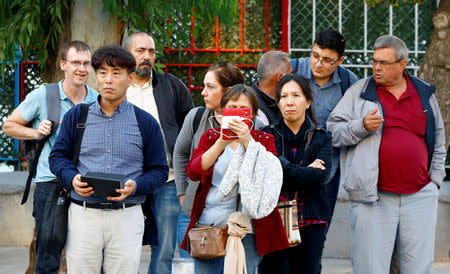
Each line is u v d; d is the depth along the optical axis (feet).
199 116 18.90
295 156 17.60
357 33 32.71
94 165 16.12
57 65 25.04
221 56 33.12
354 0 32.68
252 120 16.69
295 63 22.15
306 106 17.60
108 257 16.29
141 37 21.38
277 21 32.99
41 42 25.12
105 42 24.31
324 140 17.53
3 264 28.35
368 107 20.48
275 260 17.31
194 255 15.85
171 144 21.34
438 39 24.17
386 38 20.31
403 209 20.20
